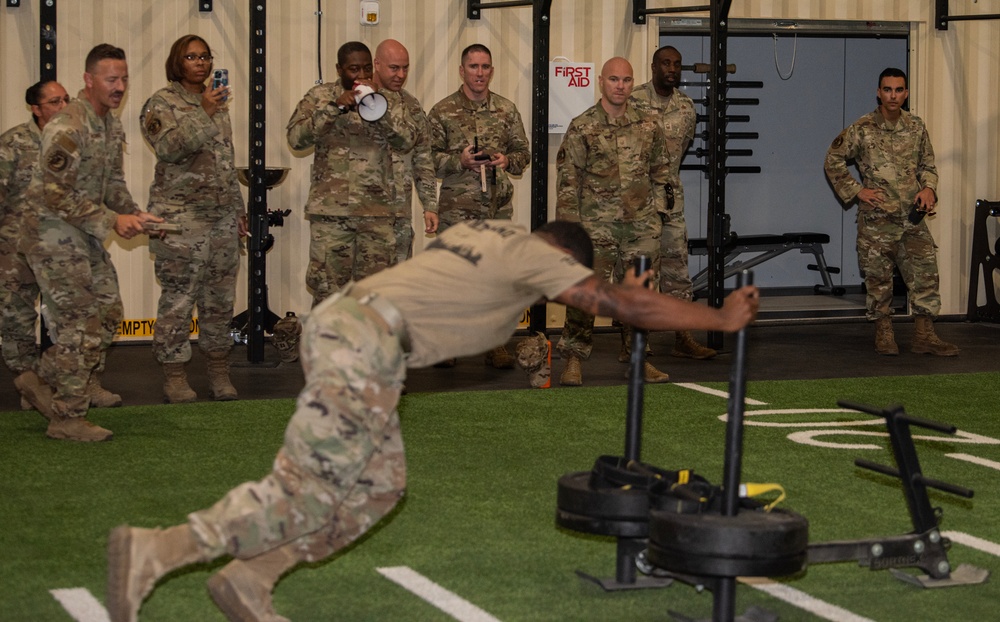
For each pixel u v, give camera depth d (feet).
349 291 11.44
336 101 24.62
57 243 19.92
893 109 32.42
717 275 32.81
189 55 23.47
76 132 19.45
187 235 23.82
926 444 21.45
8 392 25.75
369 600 13.29
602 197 27.17
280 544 10.96
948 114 39.29
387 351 11.02
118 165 21.24
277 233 33.88
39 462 19.19
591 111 27.22
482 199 28.91
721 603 11.89
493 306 11.40
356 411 10.83
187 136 23.35
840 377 28.73
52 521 16.01
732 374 11.28
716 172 32.55
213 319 24.66
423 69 34.68
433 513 16.70
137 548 10.54
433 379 27.78
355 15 34.01
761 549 10.84
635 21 36.27
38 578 13.75
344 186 25.34
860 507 17.28
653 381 27.73
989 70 39.52
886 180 32.22
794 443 21.40
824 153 44.04
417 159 26.99
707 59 40.96
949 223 39.47
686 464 19.70
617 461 12.78
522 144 29.48
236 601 11.47
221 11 32.96
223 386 24.98
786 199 43.93
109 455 19.72
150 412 23.36
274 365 29.30
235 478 18.34
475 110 29.04
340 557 14.75
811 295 43.80
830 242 44.60
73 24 31.81
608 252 27.27
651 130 27.55
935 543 13.89
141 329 32.94
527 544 15.40
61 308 20.24
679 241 29.76
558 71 35.29
